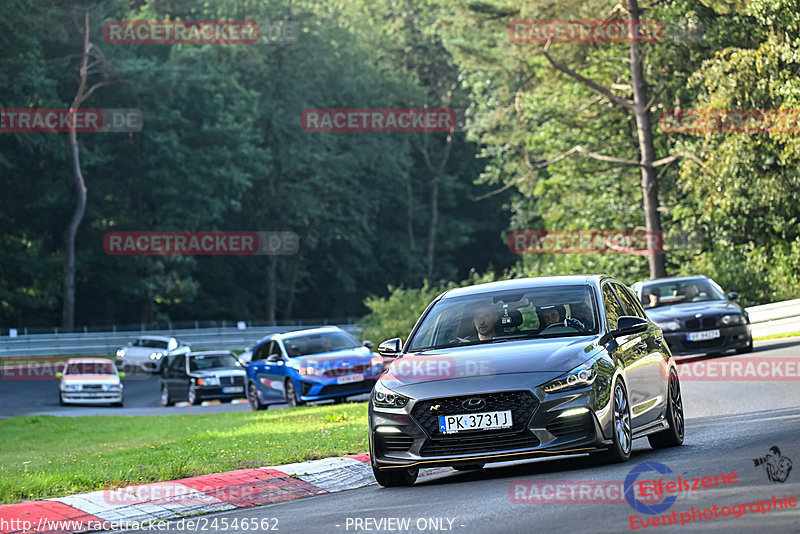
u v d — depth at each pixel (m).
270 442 58.91
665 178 185.25
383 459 39.09
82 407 142.62
